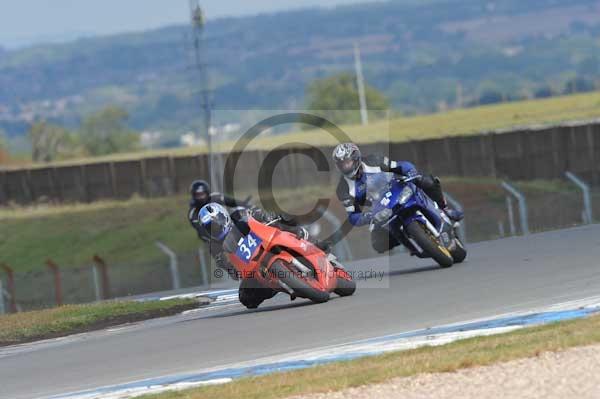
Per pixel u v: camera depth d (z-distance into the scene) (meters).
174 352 36.69
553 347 27.86
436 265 53.06
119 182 185.50
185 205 163.25
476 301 38.38
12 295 83.62
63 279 100.38
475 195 135.62
